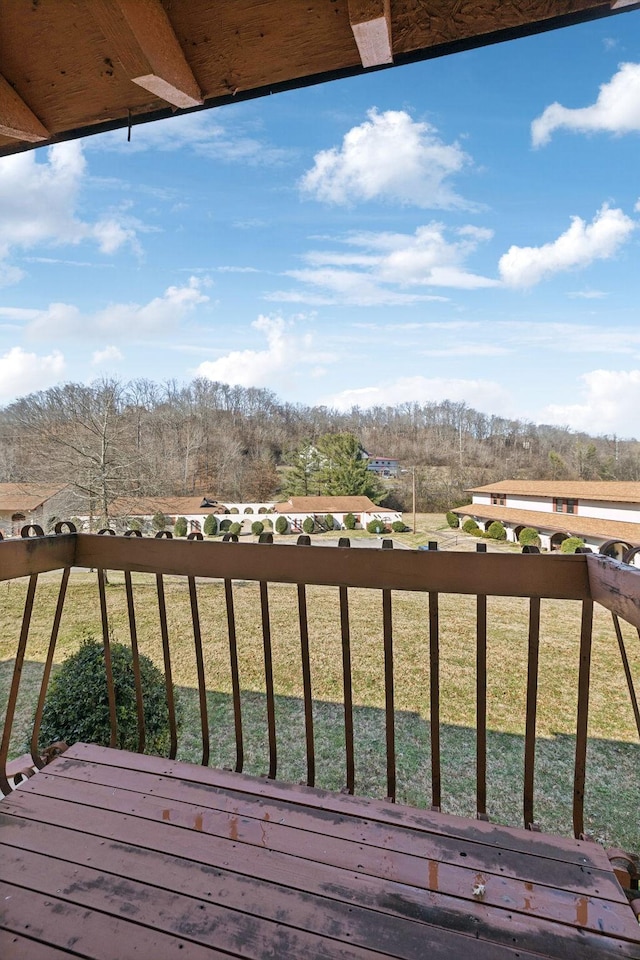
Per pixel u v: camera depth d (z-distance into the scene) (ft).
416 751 17.54
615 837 13.20
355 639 31.12
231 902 2.90
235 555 4.63
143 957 2.56
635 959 2.54
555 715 20.81
